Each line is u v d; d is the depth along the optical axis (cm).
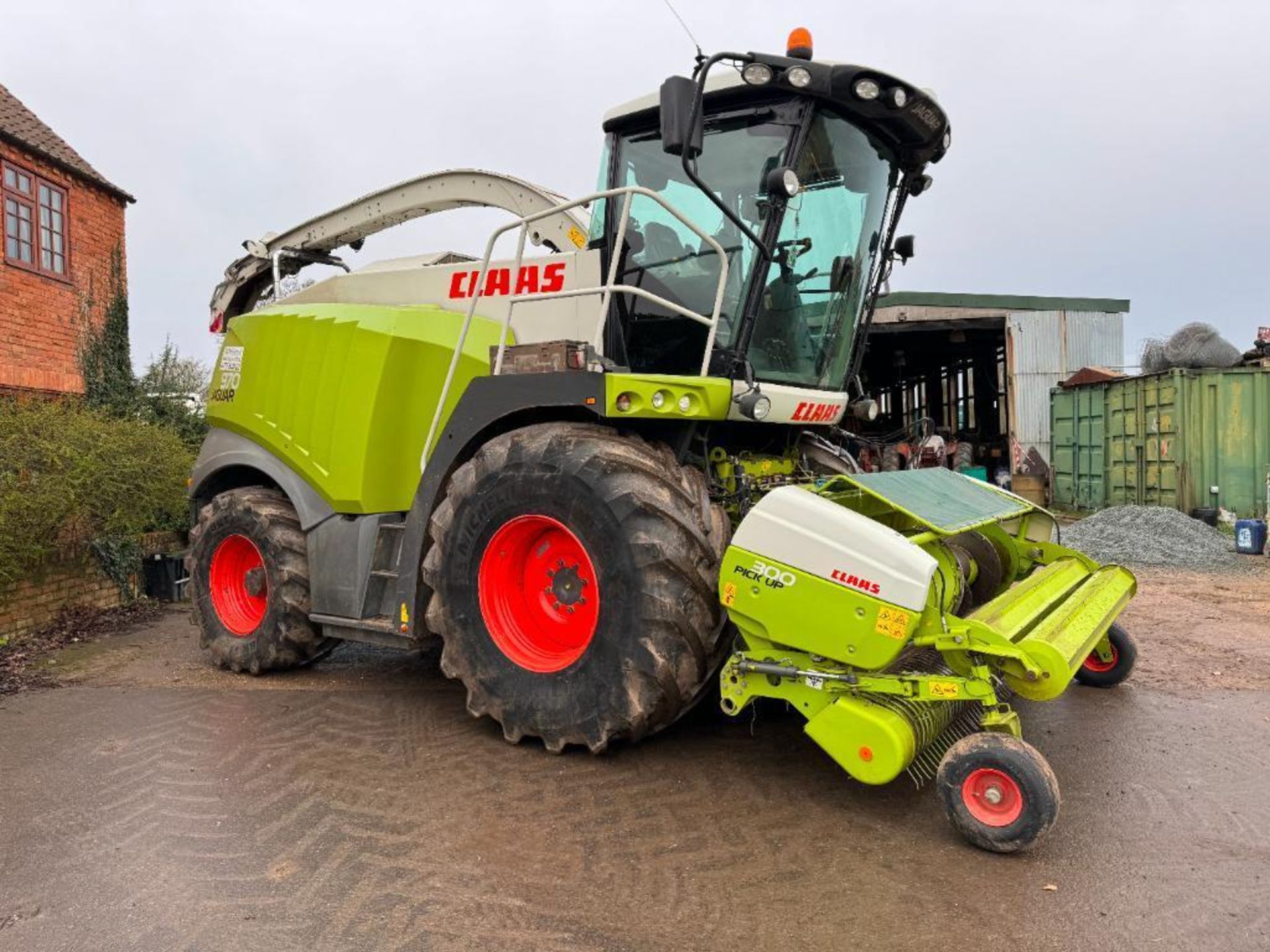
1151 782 356
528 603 409
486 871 284
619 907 263
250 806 336
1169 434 1234
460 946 243
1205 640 605
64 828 319
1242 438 1192
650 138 443
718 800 338
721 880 279
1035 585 410
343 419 484
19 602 617
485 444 408
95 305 1055
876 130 445
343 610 482
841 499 366
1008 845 290
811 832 312
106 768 377
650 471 362
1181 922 254
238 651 530
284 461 521
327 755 389
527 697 385
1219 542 1036
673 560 349
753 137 414
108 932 251
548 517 376
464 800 339
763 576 333
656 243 439
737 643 374
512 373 417
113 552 720
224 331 696
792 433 521
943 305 1672
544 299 419
